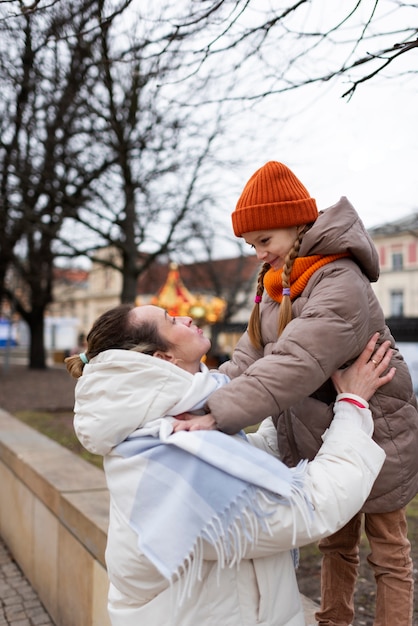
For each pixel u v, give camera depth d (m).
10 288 17.31
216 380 1.43
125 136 6.83
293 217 1.47
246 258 17.41
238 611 1.23
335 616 1.76
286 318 1.48
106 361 1.30
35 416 7.19
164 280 16.53
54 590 3.08
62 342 36.72
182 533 1.13
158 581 1.20
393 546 1.54
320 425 1.49
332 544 1.75
